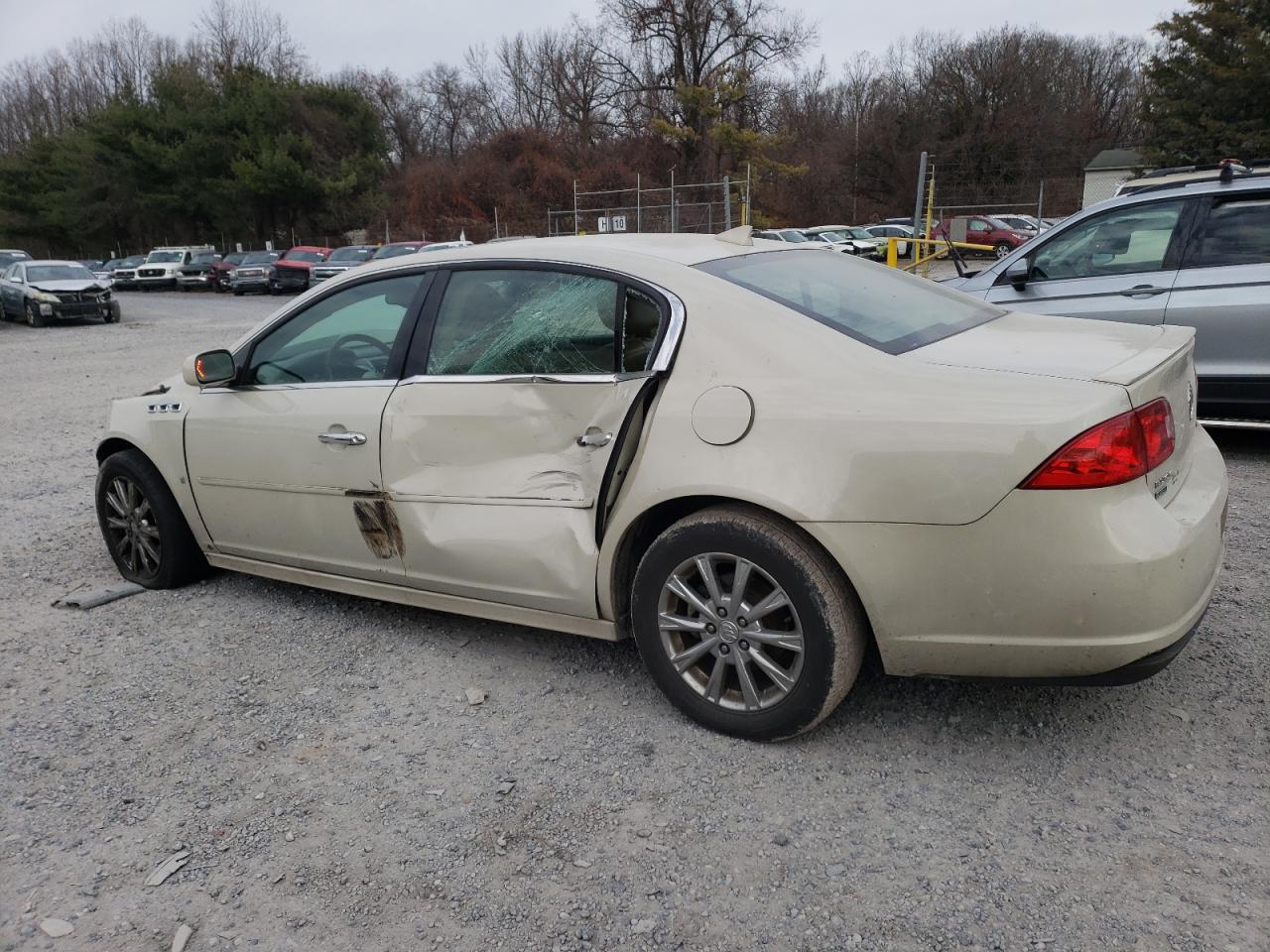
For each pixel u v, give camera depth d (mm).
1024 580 2441
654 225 33906
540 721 3145
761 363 2799
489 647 3730
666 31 42312
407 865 2461
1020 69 47000
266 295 33938
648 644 3031
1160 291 5820
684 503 2928
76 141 54188
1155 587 2396
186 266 38500
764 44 42062
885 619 2611
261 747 3061
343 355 3738
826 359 2738
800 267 3367
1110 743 2838
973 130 46531
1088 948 2070
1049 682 2568
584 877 2385
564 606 3184
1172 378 2727
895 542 2541
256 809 2729
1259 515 4766
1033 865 2342
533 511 3180
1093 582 2385
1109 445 2387
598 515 3035
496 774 2850
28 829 2678
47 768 2988
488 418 3256
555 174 43000
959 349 2836
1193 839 2398
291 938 2225
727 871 2377
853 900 2254
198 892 2391
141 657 3773
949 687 3205
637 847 2484
